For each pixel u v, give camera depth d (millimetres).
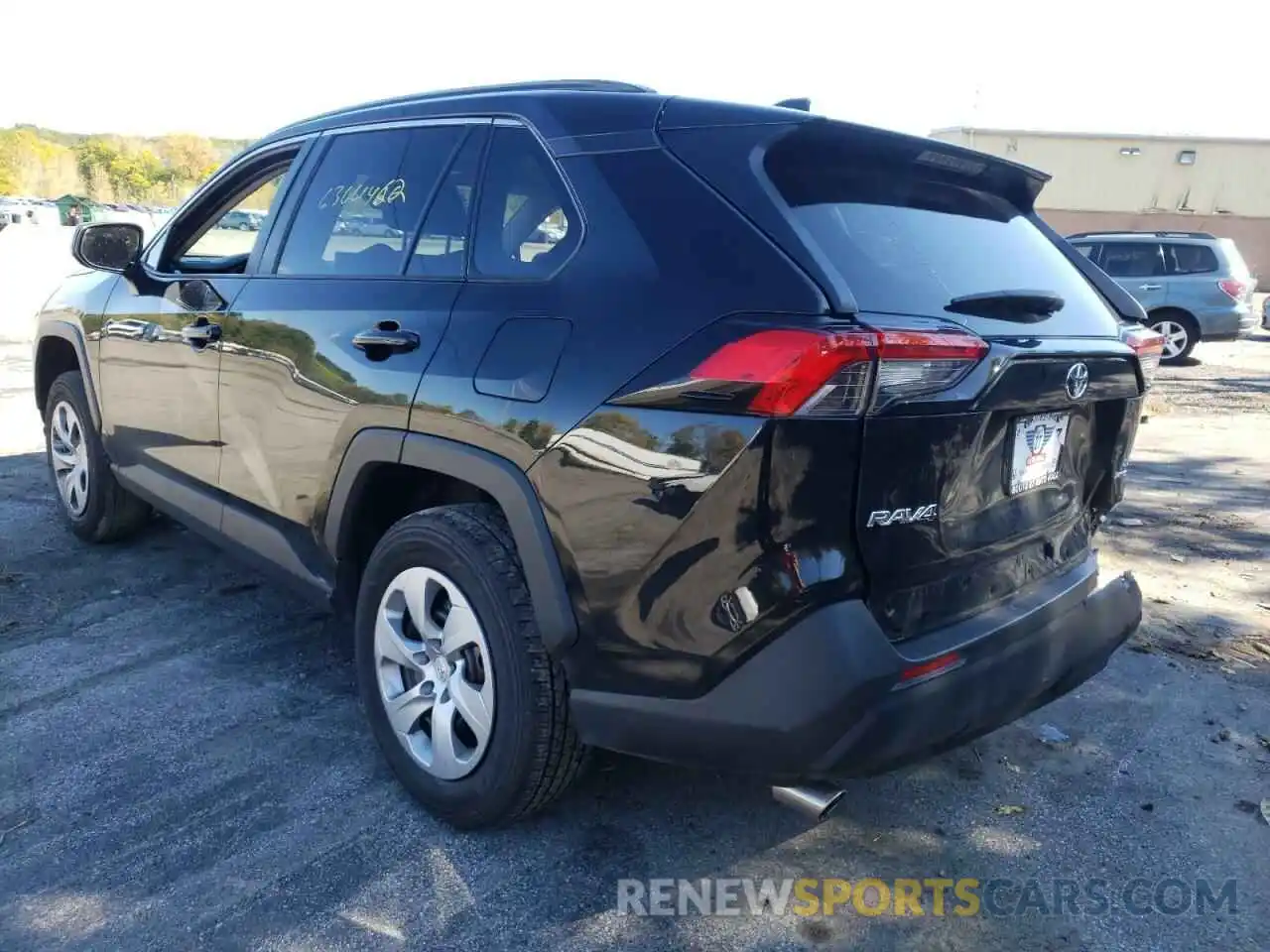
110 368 4199
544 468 2357
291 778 2959
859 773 2191
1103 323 2777
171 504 3969
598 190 2496
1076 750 3293
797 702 2084
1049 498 2734
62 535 5008
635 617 2242
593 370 2291
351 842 2674
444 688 2715
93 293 4430
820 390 1984
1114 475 2932
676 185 2385
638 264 2342
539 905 2459
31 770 2963
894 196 2604
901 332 2043
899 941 2393
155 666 3648
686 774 3041
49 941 2287
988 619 2441
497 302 2586
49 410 4934
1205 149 33719
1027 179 3027
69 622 4012
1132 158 34125
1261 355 15750
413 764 2801
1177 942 2420
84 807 2789
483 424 2488
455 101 3037
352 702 3436
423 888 2506
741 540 2070
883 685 2102
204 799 2842
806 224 2260
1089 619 2730
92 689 3465
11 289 14562
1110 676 3834
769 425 2010
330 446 2965
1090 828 2865
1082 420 2830
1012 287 2578
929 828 2848
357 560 3100
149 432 4000
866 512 2113
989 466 2436
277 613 4156
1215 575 5016
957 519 2354
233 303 3443
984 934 2428
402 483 2992
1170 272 13992
